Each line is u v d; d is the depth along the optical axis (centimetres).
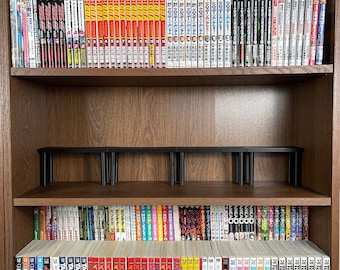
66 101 108
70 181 109
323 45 85
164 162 109
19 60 85
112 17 85
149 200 84
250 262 87
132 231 100
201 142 108
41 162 102
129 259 88
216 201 83
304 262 86
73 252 91
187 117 108
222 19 84
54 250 92
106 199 84
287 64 84
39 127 103
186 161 109
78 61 86
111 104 108
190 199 83
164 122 108
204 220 100
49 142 109
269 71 81
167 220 100
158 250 92
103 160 101
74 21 85
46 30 85
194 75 82
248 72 81
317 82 90
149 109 108
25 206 93
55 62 86
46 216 100
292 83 104
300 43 84
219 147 100
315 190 92
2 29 82
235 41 84
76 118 108
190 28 84
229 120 108
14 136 85
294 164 102
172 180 101
